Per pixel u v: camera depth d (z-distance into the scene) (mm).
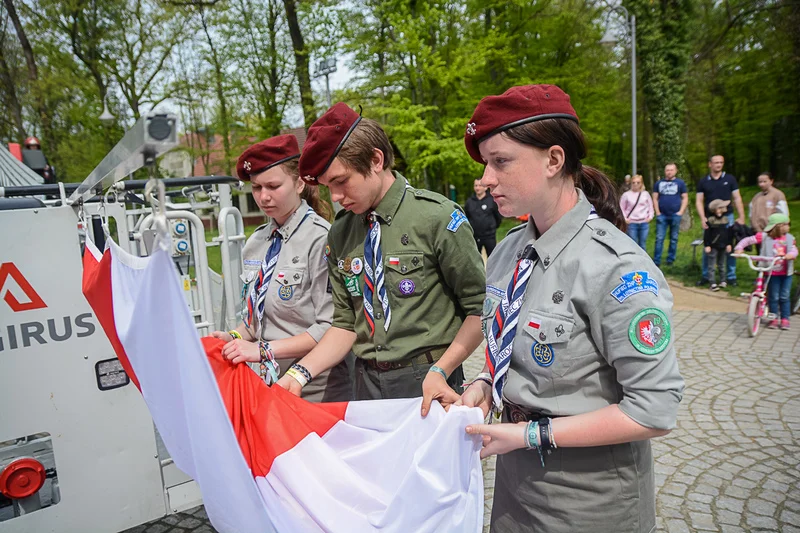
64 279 2006
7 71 18500
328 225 2352
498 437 1280
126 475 2170
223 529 1248
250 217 24453
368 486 1461
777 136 23656
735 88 20953
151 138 831
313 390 2361
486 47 13062
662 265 10328
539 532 1376
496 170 1269
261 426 1505
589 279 1212
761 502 3076
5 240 1901
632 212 10289
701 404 4375
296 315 2324
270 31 17281
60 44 18312
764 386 4660
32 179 5184
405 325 1968
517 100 1218
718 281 8969
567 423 1216
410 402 1642
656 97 14703
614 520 1298
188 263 3098
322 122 1797
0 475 1931
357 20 13531
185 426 1252
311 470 1438
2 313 1912
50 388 2010
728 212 8336
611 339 1186
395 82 13461
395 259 1955
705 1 17031
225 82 17875
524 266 1362
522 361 1323
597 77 17594
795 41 16625
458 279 1934
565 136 1246
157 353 1131
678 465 3498
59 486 2055
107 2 17797
